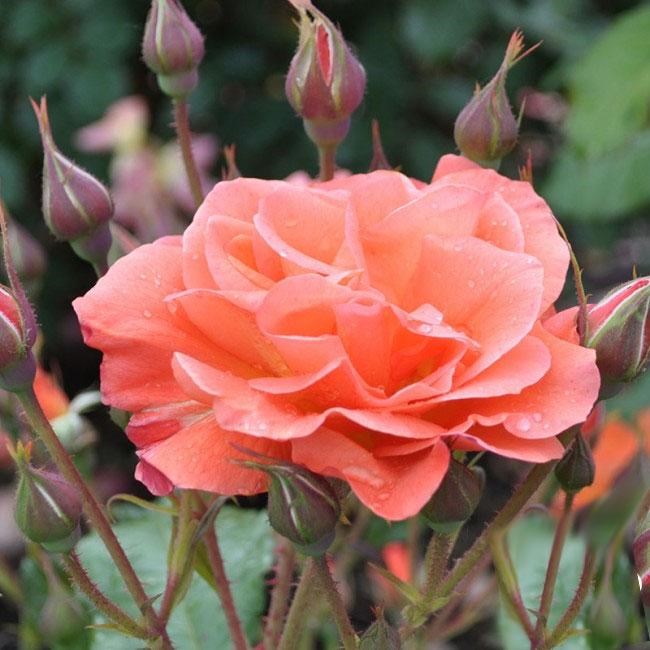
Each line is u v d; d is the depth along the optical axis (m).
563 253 0.35
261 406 0.32
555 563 0.37
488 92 0.39
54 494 0.35
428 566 0.36
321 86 0.39
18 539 0.74
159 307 0.35
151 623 0.37
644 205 0.78
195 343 0.34
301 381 0.32
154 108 0.98
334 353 0.32
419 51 0.86
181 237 0.36
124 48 0.86
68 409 0.45
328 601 0.35
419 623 0.37
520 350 0.33
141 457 0.33
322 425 0.33
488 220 0.35
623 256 1.13
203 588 0.45
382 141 0.92
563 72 0.88
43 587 0.44
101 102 0.85
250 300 0.33
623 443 0.41
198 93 0.94
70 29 0.86
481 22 0.87
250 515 0.46
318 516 0.33
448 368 0.33
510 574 0.37
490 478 0.86
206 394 0.33
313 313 0.33
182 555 0.37
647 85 0.63
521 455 0.32
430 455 0.32
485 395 0.32
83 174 0.39
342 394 0.33
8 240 0.35
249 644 0.44
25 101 0.88
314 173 0.94
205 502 0.39
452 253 0.34
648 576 0.34
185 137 0.42
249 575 0.45
